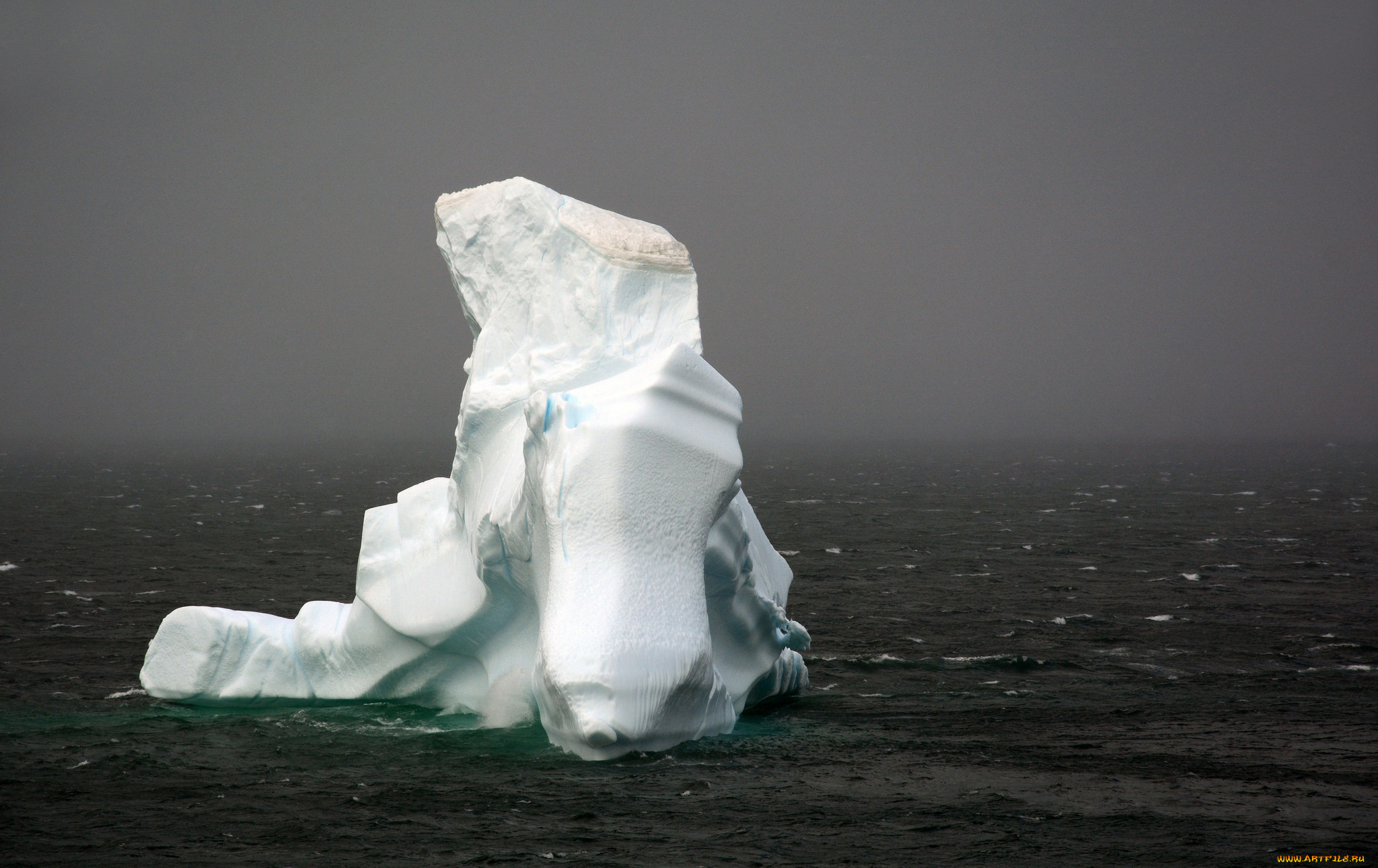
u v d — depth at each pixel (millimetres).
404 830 45531
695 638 54312
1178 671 84875
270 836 45031
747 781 51781
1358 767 56469
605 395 55719
